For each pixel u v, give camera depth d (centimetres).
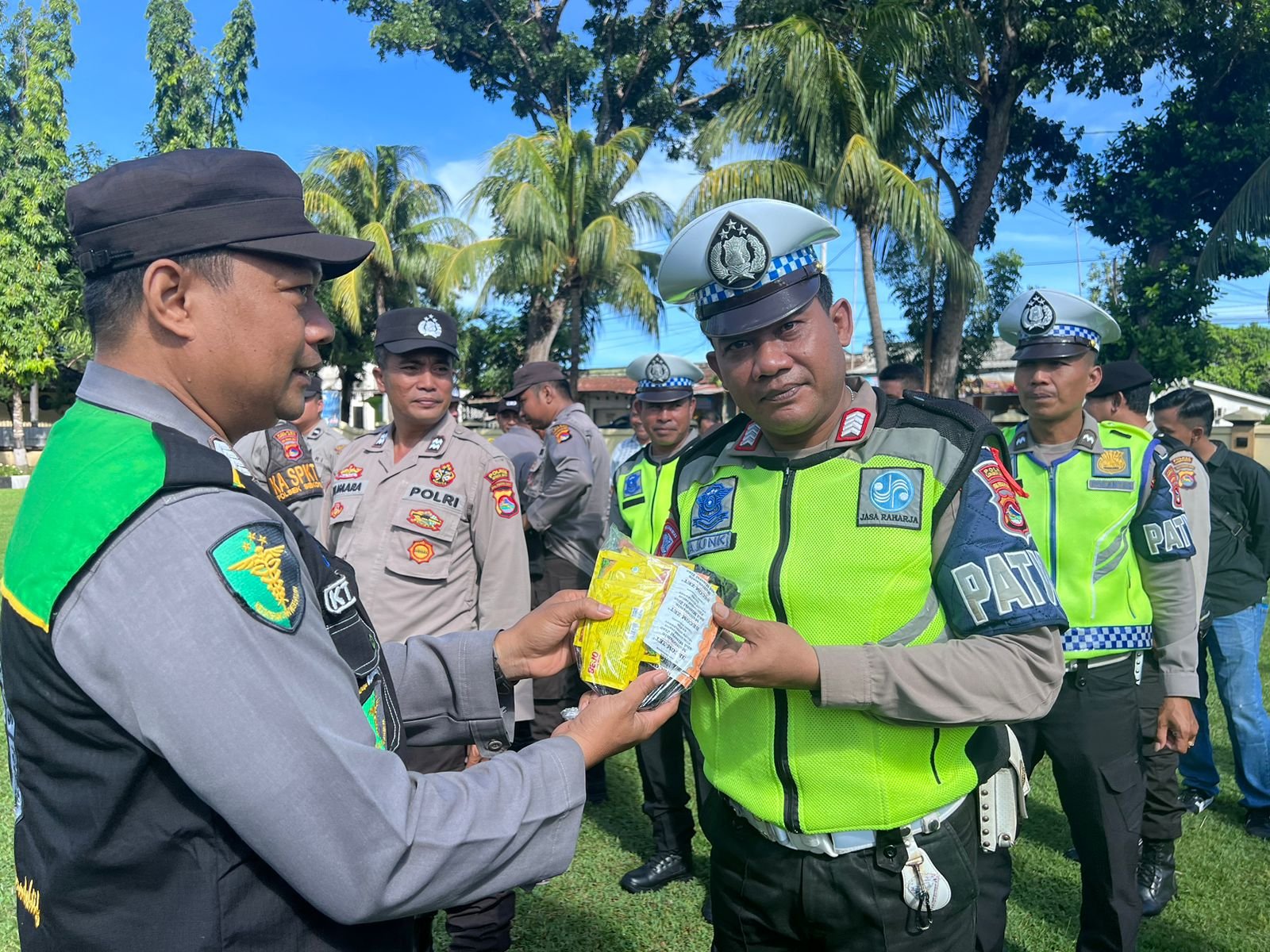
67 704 85
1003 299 1565
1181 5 1293
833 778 137
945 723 126
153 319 96
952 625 137
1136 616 239
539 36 1920
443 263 1866
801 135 1156
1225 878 312
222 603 83
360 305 2219
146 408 97
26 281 2069
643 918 290
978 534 132
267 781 82
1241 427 1128
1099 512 246
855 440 141
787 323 136
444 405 270
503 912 234
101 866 86
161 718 81
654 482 272
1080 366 257
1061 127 1468
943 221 1399
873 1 1188
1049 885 305
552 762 102
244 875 88
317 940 92
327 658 92
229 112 2294
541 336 1831
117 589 83
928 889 135
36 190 2055
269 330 100
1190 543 242
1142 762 244
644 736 115
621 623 119
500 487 268
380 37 1877
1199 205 1422
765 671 125
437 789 93
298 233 101
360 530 262
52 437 97
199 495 88
